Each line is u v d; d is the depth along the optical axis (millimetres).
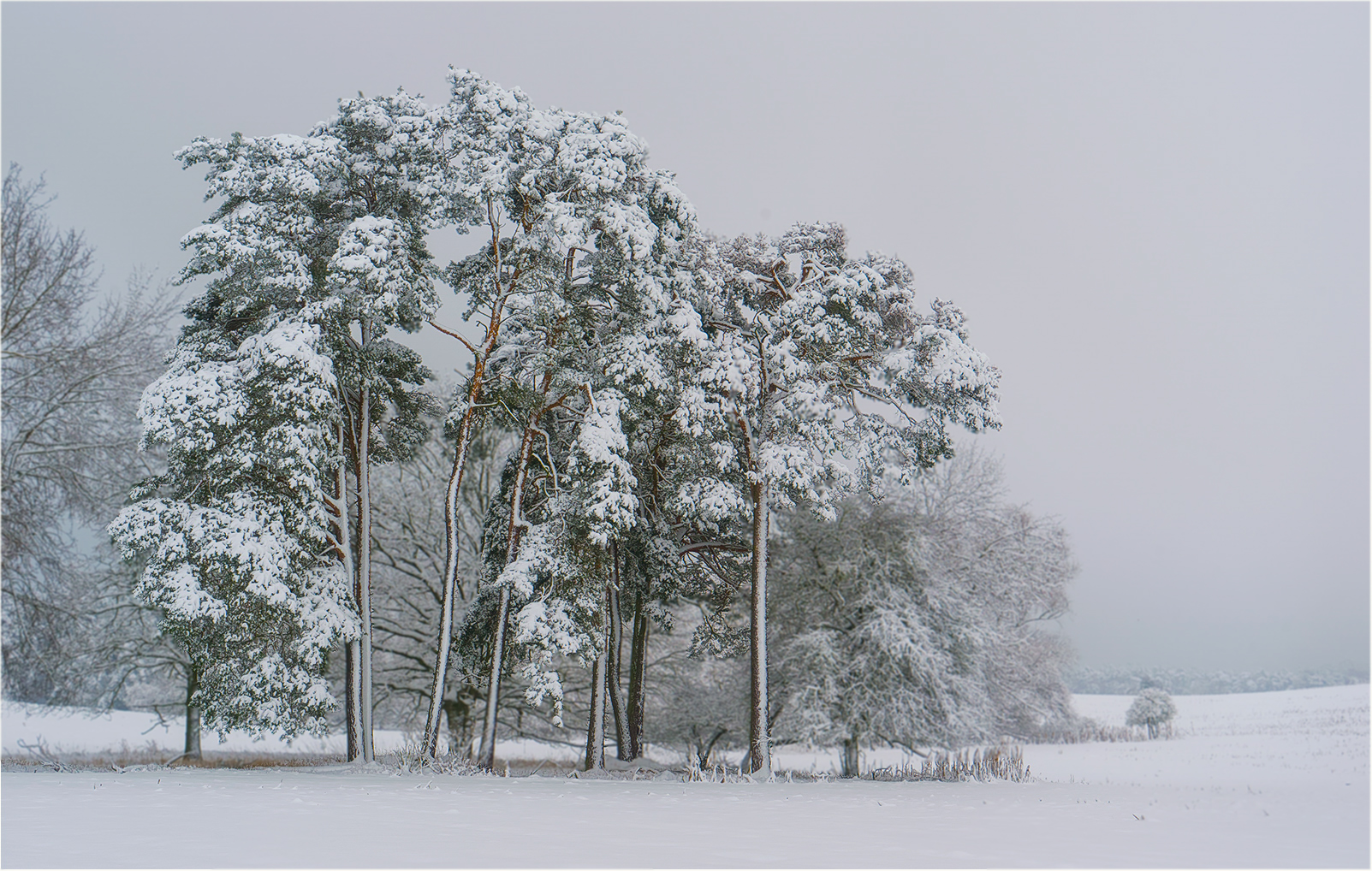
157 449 32031
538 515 30188
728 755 42625
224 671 25266
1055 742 58031
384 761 27578
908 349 28844
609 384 28391
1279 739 57375
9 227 29750
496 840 10180
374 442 30797
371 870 7902
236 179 26406
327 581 26625
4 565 29109
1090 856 9781
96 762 31359
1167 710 65188
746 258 31000
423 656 37750
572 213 26891
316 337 26016
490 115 28016
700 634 32844
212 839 9852
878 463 29516
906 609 31266
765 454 27891
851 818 13781
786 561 33250
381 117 28125
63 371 30062
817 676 30781
